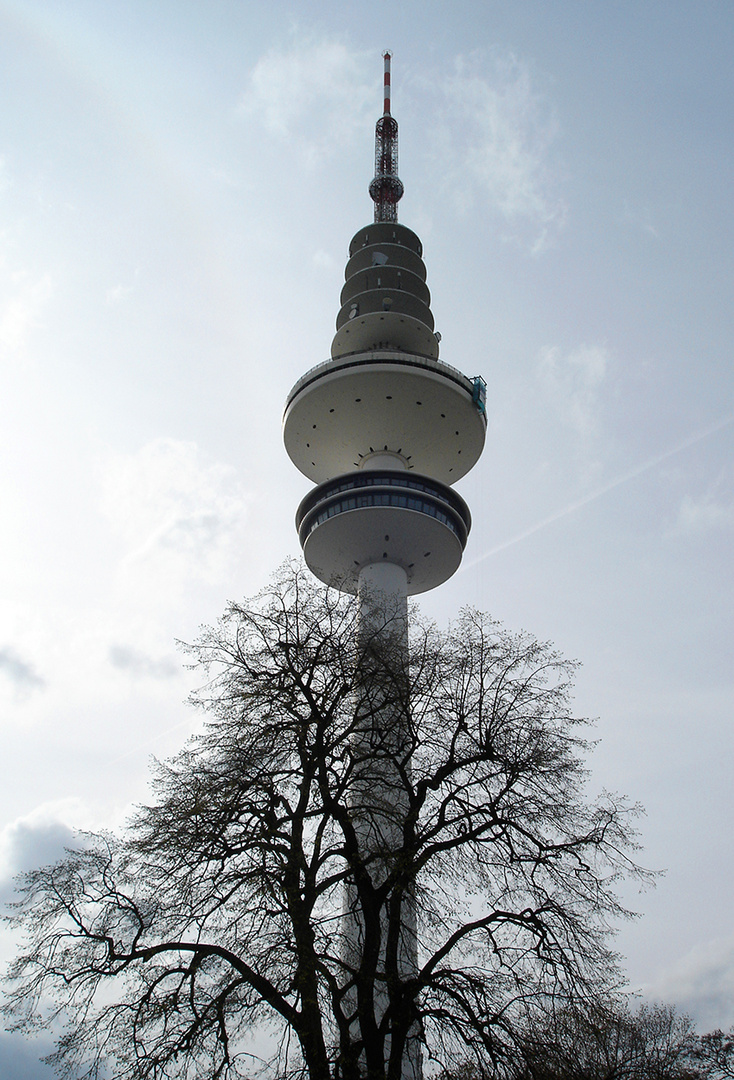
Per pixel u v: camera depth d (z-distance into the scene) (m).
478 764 25.00
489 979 21.73
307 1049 19.50
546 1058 20.61
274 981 20.53
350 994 25.02
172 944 21.50
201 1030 20.06
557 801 24.03
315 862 22.36
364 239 90.69
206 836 21.83
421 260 89.44
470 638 27.39
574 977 21.45
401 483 70.12
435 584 73.00
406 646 27.56
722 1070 43.09
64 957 21.62
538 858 23.06
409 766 25.95
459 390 73.75
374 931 21.80
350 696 25.38
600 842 23.67
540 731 24.69
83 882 22.77
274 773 23.19
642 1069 36.19
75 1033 20.86
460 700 25.72
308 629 25.47
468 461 77.88
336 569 70.31
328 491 71.94
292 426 76.00
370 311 83.81
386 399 73.00
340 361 73.81
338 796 23.33
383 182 97.25
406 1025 21.11
